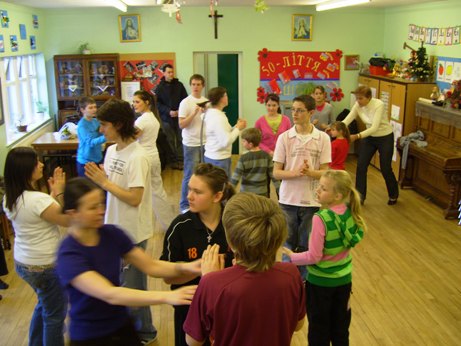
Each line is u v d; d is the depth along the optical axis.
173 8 4.77
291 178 3.49
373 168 7.80
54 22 7.78
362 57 8.36
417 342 3.23
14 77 6.75
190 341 1.65
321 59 8.27
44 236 2.60
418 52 6.72
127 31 7.91
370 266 4.34
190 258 2.11
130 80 8.05
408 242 4.86
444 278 4.12
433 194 6.12
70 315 1.87
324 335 2.76
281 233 1.55
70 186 1.81
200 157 5.18
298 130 3.53
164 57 8.07
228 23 8.02
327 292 2.69
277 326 1.58
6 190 2.56
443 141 5.98
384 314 3.57
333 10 8.10
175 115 7.64
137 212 2.84
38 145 6.07
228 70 8.30
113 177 2.82
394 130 6.98
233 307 1.52
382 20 8.24
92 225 1.82
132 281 2.80
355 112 5.93
